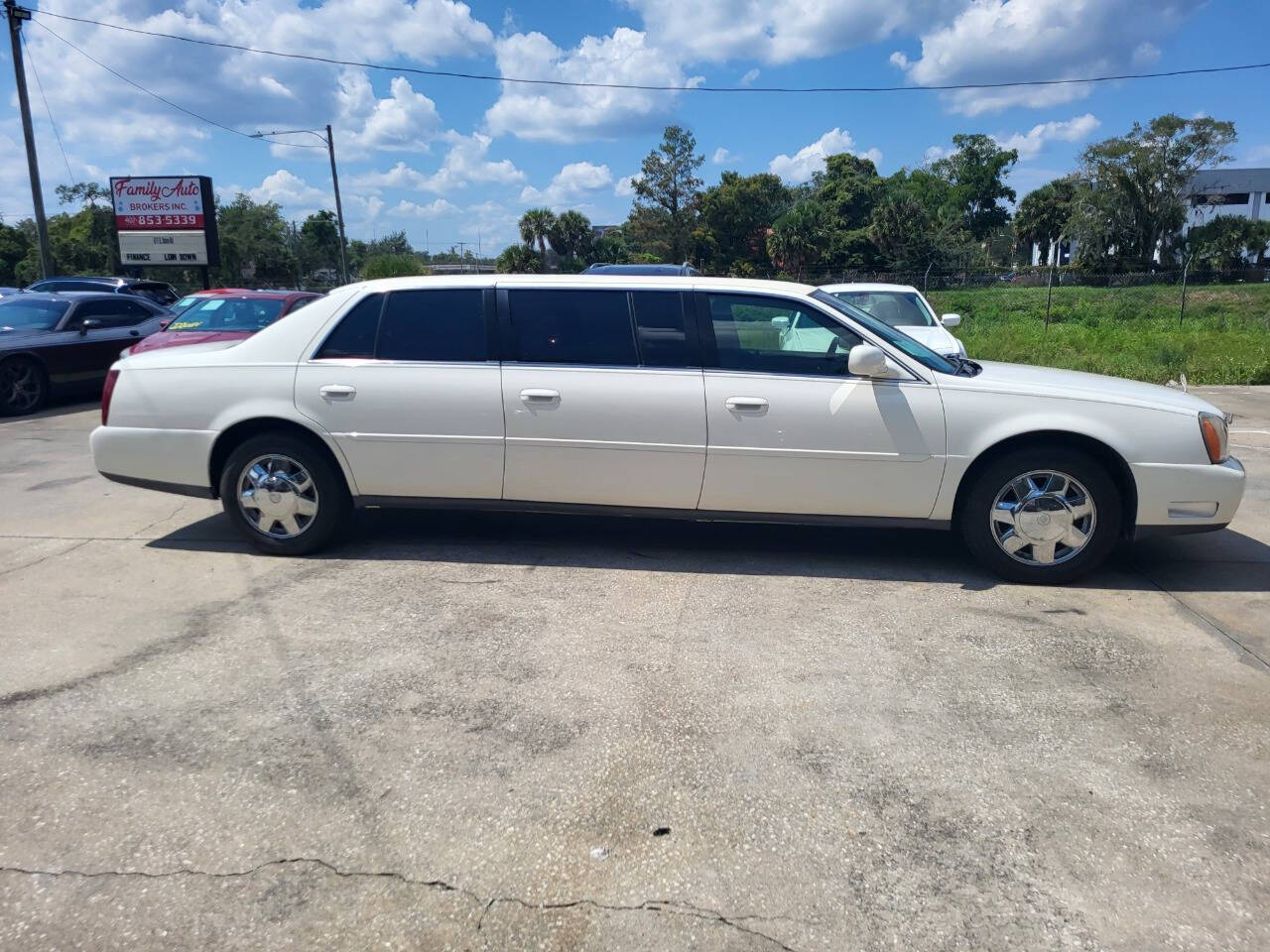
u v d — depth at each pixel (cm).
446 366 525
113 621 450
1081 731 346
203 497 555
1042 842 279
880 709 362
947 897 255
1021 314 3322
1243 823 289
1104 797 303
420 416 524
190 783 307
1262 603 480
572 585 503
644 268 1030
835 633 438
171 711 357
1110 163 6162
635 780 310
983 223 9081
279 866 266
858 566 538
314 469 538
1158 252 6381
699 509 523
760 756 327
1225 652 418
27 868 264
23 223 6512
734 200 7600
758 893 256
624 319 523
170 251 2881
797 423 502
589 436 514
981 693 376
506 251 7288
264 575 519
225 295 1188
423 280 546
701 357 515
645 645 423
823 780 311
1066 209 7500
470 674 391
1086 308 3538
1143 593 495
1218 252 6338
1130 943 238
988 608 471
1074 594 493
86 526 622
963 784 310
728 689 378
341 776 312
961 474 499
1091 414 488
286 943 236
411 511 655
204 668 396
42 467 821
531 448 520
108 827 283
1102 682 387
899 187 7712
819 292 545
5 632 436
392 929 241
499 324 528
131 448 551
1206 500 488
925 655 412
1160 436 486
